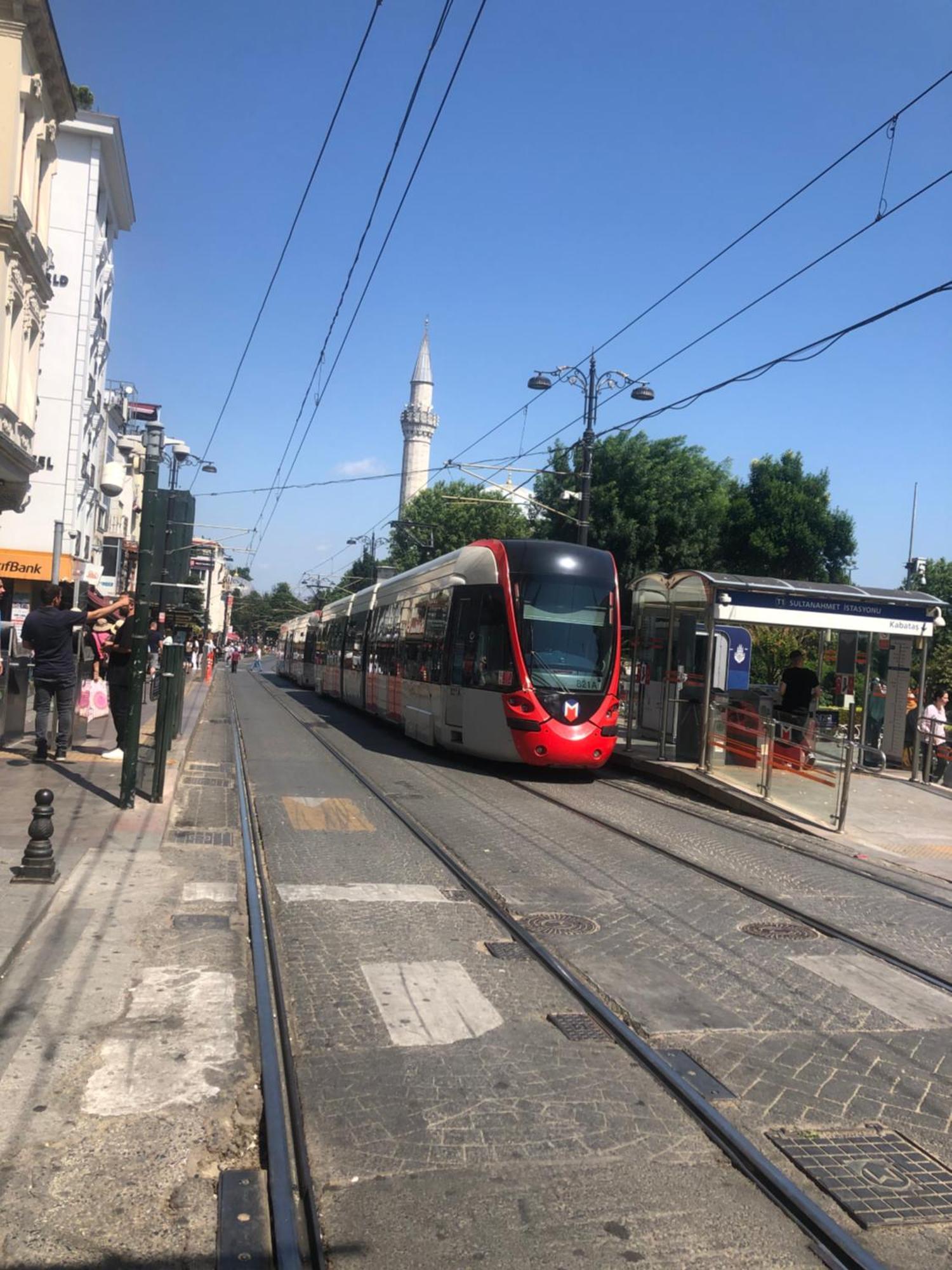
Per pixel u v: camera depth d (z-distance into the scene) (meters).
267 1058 4.67
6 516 31.31
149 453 10.12
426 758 17.16
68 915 6.50
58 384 31.88
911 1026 5.75
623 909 7.85
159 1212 3.49
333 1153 3.98
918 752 16.36
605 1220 3.61
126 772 9.91
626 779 16.17
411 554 67.69
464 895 8.03
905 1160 4.18
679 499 40.72
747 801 13.56
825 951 7.12
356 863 8.96
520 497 27.41
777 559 46.56
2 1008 5.01
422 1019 5.38
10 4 17.56
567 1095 4.59
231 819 10.64
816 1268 3.42
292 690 40.97
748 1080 4.87
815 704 15.65
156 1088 4.34
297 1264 3.24
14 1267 3.13
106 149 33.00
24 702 13.89
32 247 19.86
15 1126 3.94
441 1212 3.62
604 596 15.38
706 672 15.30
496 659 15.18
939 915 8.50
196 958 5.96
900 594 16.12
